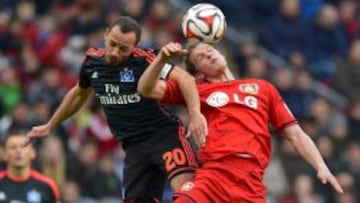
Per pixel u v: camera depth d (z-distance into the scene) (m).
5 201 34.69
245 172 27.12
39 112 47.84
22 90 52.09
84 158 46.88
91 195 46.53
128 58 28.30
